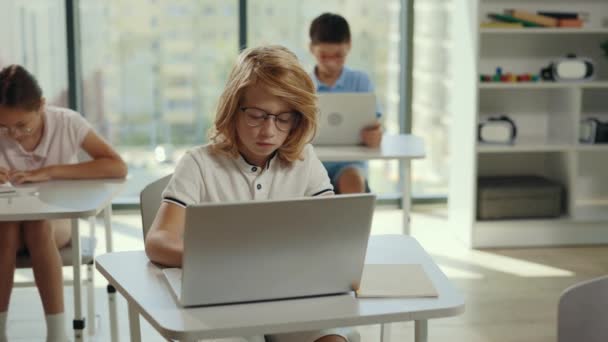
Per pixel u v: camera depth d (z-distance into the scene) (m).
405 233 3.62
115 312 3.08
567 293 1.59
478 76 4.56
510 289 3.96
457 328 3.43
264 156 2.19
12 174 2.96
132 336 1.93
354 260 1.76
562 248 4.69
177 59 5.14
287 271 1.72
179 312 1.67
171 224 2.07
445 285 1.86
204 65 5.17
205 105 5.20
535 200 4.71
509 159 5.07
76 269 2.76
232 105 2.02
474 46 4.58
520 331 3.40
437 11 5.31
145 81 5.16
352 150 3.60
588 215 4.79
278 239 1.68
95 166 3.07
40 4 4.99
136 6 5.07
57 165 3.05
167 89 5.16
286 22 5.19
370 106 3.70
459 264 4.37
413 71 5.35
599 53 4.97
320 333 1.93
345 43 4.11
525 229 4.70
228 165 2.18
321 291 1.77
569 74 4.65
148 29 5.09
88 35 5.09
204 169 2.16
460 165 4.83
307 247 1.71
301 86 2.00
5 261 2.81
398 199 5.51
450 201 5.03
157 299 1.75
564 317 1.59
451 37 5.36
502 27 4.59
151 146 5.24
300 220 1.67
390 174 5.54
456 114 4.89
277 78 1.96
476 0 4.52
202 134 5.23
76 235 2.74
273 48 2.03
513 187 4.70
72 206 2.58
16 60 4.97
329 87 4.20
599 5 4.91
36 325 3.44
